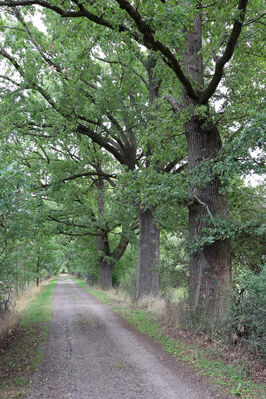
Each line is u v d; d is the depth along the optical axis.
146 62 12.96
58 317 10.26
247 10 7.92
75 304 13.89
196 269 8.03
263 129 5.23
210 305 7.26
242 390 4.21
